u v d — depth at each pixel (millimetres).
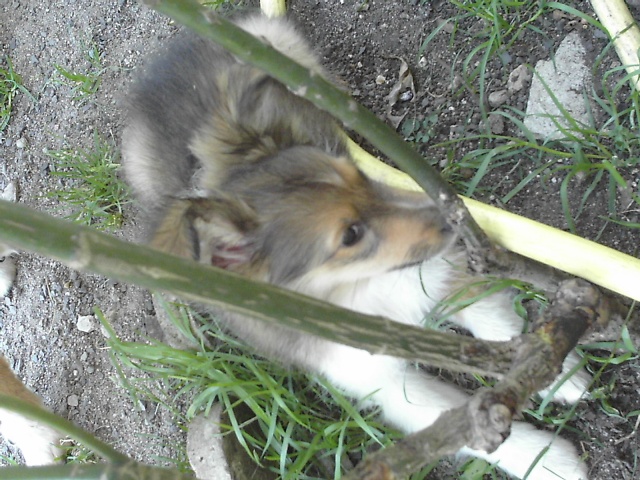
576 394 535
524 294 549
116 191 745
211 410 609
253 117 573
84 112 801
